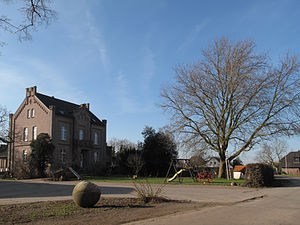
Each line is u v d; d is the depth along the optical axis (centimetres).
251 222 858
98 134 5509
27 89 4847
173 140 3491
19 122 4841
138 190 1392
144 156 5191
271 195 1703
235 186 2373
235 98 3158
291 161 8125
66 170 3872
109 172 4866
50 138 4188
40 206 1184
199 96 3366
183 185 2469
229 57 3247
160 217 962
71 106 5306
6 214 999
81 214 1008
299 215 982
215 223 845
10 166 4728
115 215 991
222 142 3438
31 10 955
